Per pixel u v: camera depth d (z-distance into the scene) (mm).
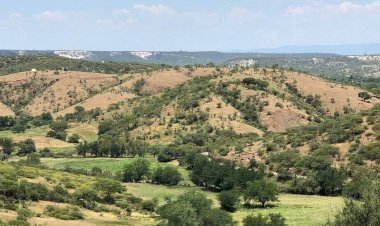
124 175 149875
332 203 111625
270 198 114500
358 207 31875
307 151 147125
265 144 163750
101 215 96250
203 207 93375
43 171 127875
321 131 157500
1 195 89250
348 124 152750
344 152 139125
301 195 127375
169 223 84312
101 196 112938
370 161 129500
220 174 136500
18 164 139875
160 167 150750
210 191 137000
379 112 155125
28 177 114000
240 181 131875
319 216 96500
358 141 140750
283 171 138125
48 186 108438
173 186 143500
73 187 115188
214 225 88438
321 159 135875
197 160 149875
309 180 128625
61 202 100062
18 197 91750
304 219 94812
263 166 145250
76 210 93750
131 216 100438
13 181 96375
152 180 148500
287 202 117500
